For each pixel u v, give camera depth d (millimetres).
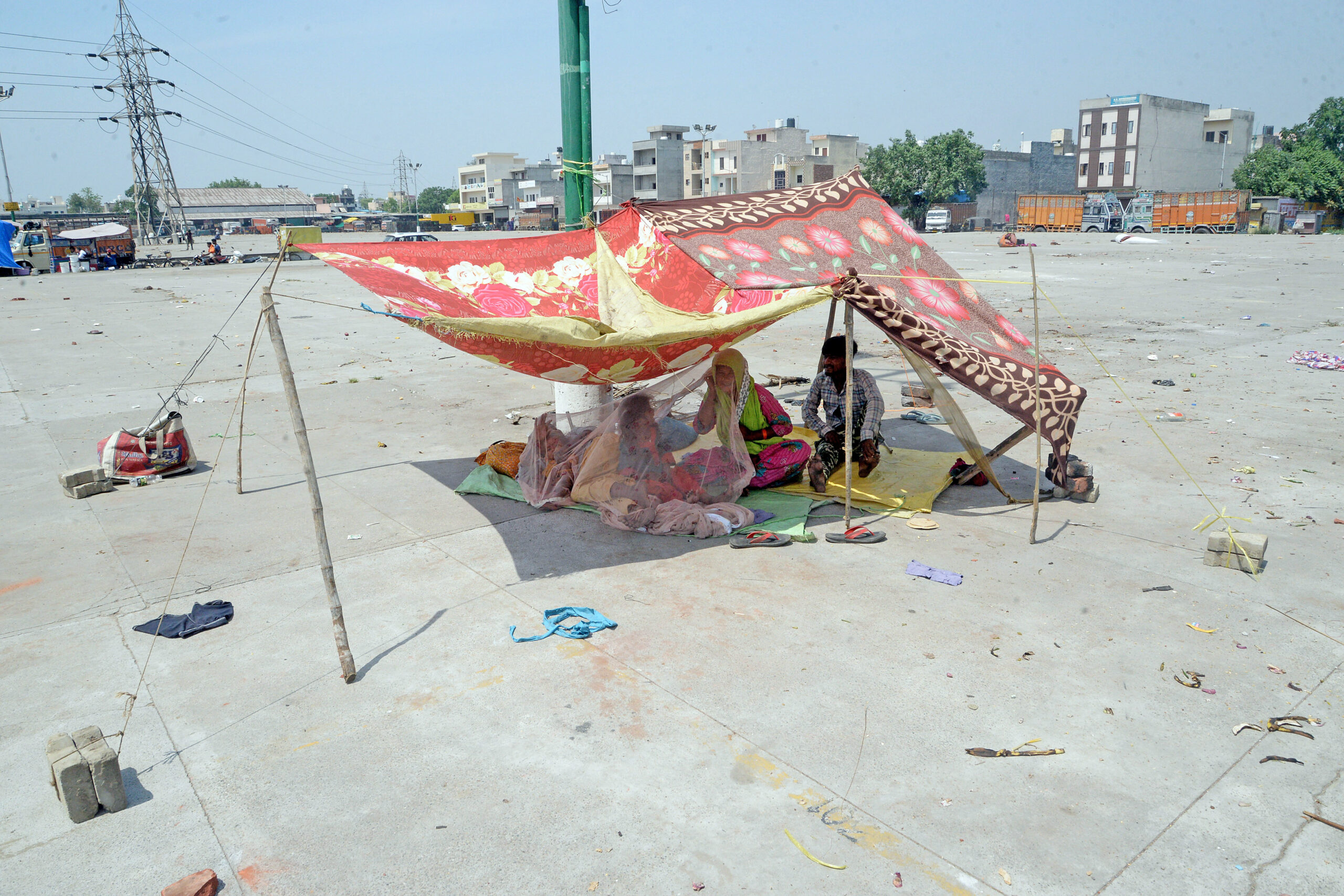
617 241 7730
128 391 11180
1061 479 6164
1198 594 4844
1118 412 9094
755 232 6434
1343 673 4020
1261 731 3592
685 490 6238
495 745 3590
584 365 5547
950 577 5059
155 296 24531
